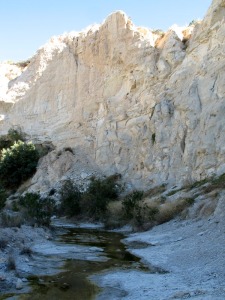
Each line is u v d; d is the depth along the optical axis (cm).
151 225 1894
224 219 1392
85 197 2688
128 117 3275
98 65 3872
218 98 2430
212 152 2286
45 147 4128
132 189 2856
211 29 2694
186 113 2634
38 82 4462
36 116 4334
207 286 846
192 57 2828
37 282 936
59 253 1324
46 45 4597
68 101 4078
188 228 1552
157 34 3562
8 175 4012
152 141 2911
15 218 1806
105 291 873
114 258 1253
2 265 1045
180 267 1084
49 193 3359
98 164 3422
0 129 4575
